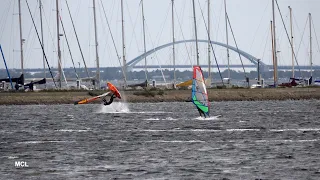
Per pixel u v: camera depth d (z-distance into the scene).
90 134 172.00
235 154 134.75
